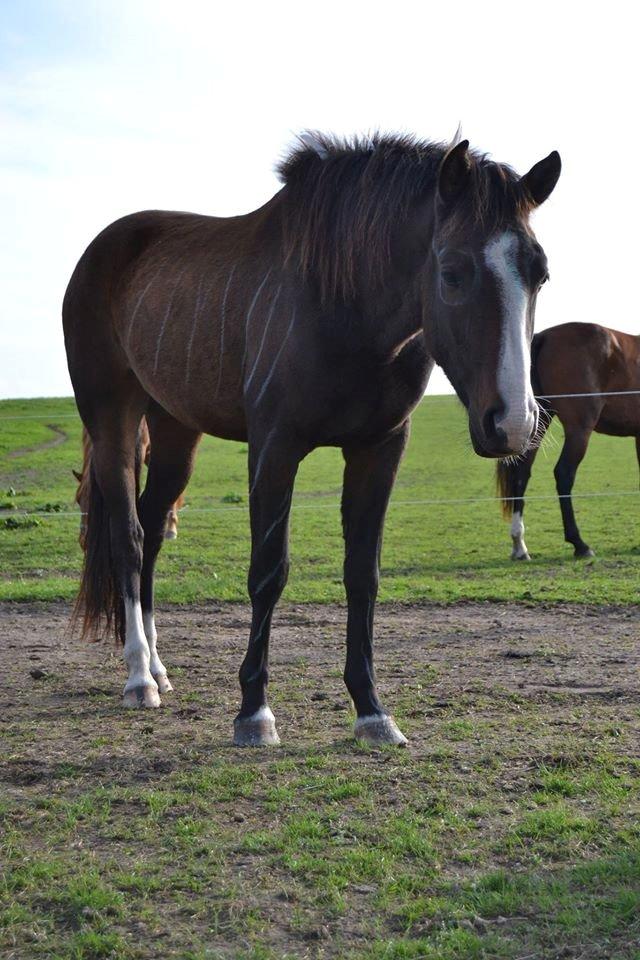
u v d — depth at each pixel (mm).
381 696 5047
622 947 2559
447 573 9539
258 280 4375
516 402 3371
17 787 3764
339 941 2625
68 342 5691
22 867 3045
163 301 4910
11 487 17609
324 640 6520
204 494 16828
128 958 2549
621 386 11164
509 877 2934
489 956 2531
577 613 7379
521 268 3457
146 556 5609
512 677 5441
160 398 5016
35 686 5391
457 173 3568
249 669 4328
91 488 5504
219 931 2680
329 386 4031
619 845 3154
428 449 23828
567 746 4137
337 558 10328
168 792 3676
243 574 9242
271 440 4152
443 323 3619
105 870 3035
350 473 4430
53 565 10016
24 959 2557
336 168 4129
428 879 2953
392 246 3895
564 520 10578
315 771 3908
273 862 3072
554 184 3684
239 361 4445
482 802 3553
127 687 5031
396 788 3703
